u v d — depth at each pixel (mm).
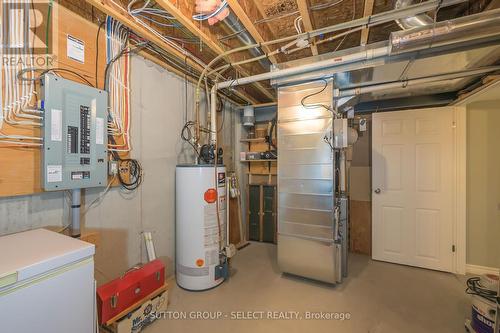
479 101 2689
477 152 2713
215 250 2336
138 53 2107
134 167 2064
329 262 2293
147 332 1704
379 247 3062
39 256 995
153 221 2277
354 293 2246
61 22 1521
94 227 1761
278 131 2523
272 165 3906
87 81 1676
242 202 3918
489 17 1424
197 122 2688
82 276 1097
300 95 2404
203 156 2584
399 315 1914
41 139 1394
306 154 2381
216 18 1722
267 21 1963
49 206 1491
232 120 3768
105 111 1693
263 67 2961
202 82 2885
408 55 1827
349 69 2035
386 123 3033
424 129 2857
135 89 2076
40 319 945
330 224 2281
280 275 2617
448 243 2738
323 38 2285
